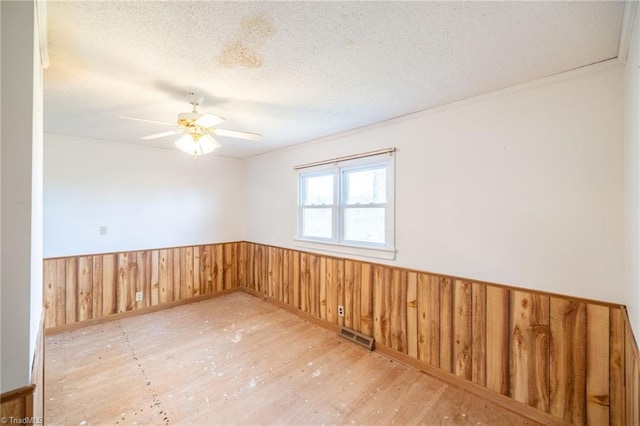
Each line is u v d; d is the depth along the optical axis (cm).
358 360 269
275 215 430
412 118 264
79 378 234
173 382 230
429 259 254
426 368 250
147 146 397
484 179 221
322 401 211
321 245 354
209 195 459
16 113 97
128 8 123
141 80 194
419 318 257
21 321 97
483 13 129
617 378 168
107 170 365
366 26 138
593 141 176
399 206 276
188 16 129
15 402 96
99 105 240
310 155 371
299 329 338
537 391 196
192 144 223
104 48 155
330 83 200
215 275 463
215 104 238
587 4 123
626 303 162
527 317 200
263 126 304
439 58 168
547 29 141
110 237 367
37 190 132
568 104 184
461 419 196
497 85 204
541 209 196
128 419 190
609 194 172
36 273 129
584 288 180
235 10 126
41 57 153
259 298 455
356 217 324
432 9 126
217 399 211
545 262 195
